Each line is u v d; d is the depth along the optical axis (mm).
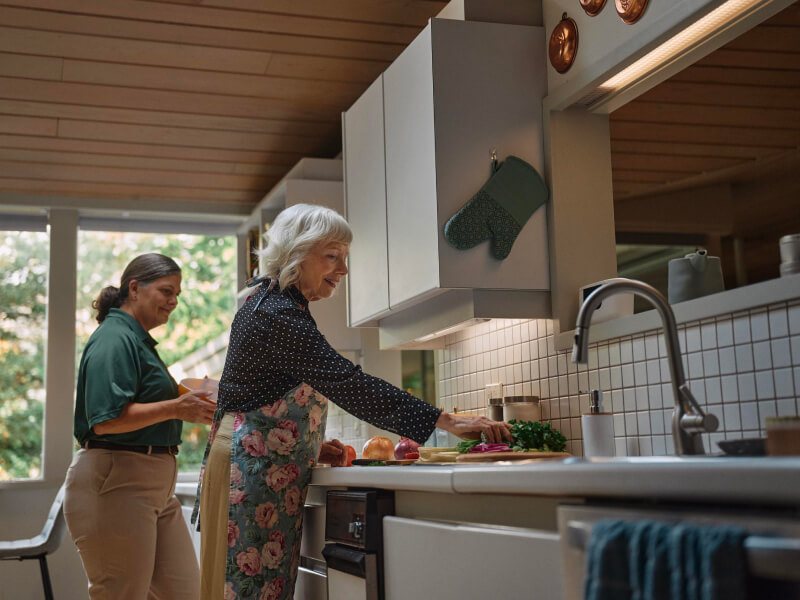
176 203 4781
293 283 2211
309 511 2277
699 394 1866
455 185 2406
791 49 2111
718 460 974
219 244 5090
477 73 2479
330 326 3914
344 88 3982
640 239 2438
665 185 2391
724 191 2271
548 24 2547
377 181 2877
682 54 2096
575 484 1155
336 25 3551
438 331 2646
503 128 2473
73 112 4012
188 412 2799
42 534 3891
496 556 1369
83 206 4652
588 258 2445
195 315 5004
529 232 2439
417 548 1642
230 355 2168
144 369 2953
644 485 1047
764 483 904
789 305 1625
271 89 3955
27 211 4672
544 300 2445
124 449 2875
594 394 2014
